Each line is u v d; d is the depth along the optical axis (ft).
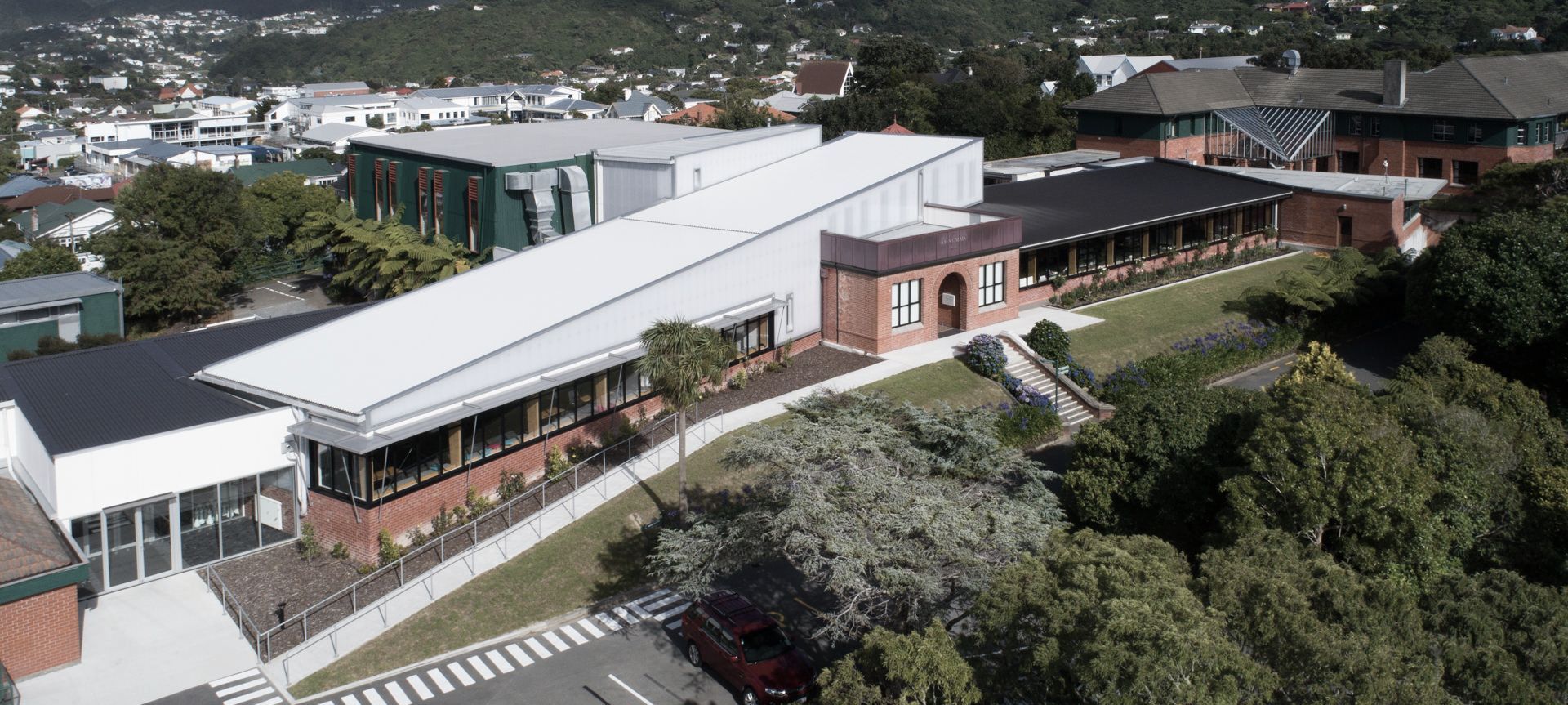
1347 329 187.01
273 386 119.44
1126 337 170.40
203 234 232.53
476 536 114.83
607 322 132.87
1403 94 280.92
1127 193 208.44
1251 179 224.53
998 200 196.85
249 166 386.11
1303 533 92.32
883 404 107.55
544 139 237.04
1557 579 96.12
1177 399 111.45
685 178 196.44
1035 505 96.73
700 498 120.47
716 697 93.15
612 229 167.12
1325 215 218.59
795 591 109.09
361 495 111.04
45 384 122.01
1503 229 160.97
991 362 151.23
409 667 97.55
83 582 97.45
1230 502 95.61
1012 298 172.55
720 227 160.35
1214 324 178.19
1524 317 154.30
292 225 266.16
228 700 92.94
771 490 96.89
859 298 158.20
